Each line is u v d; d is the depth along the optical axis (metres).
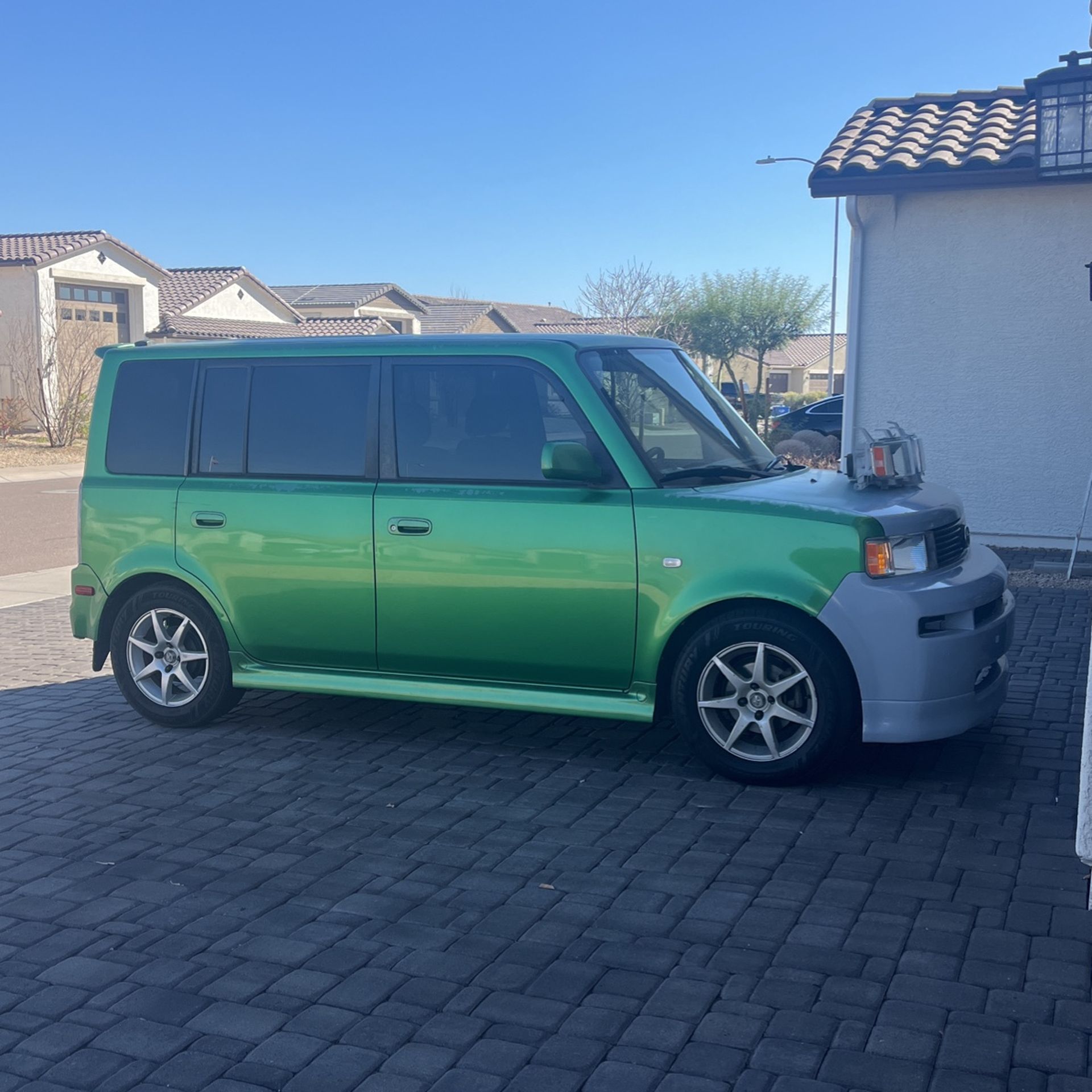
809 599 5.00
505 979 3.63
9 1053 3.29
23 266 36.41
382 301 62.78
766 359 63.34
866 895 4.13
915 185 10.72
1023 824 4.73
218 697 6.28
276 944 3.90
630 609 5.29
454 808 5.10
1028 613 8.55
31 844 4.83
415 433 5.75
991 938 3.79
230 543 6.07
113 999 3.57
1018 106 12.27
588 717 6.20
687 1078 3.09
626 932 3.91
